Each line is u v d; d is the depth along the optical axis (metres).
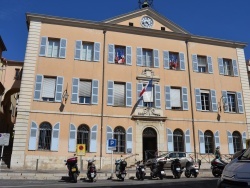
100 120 23.81
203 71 28.39
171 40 28.03
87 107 23.86
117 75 25.39
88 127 23.52
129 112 24.66
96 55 25.38
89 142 23.12
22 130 21.94
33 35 24.38
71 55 24.77
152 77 26.09
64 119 23.05
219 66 28.73
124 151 23.75
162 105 25.67
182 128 25.62
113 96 24.72
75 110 23.50
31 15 24.75
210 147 26.14
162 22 28.45
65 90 23.70
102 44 25.88
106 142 23.44
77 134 23.22
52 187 13.10
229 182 6.18
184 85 26.94
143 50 27.19
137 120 24.61
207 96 27.66
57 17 25.20
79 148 19.72
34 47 24.11
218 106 27.33
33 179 16.12
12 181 14.98
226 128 26.89
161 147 24.53
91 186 13.55
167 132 25.08
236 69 29.27
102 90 24.59
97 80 24.73
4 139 18.11
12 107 36.53
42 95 23.45
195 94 26.94
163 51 27.34
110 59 25.64
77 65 24.64
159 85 26.16
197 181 15.54
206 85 27.62
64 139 22.64
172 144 24.88
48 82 23.88
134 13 27.66
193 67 27.77
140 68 26.14
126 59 26.03
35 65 23.69
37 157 21.72
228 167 6.63
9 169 20.48
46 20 25.09
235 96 28.44
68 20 25.42
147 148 25.44
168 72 26.83
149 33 27.47
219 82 28.14
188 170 18.55
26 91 22.86
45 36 24.67
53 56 24.44
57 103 23.27
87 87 24.66
